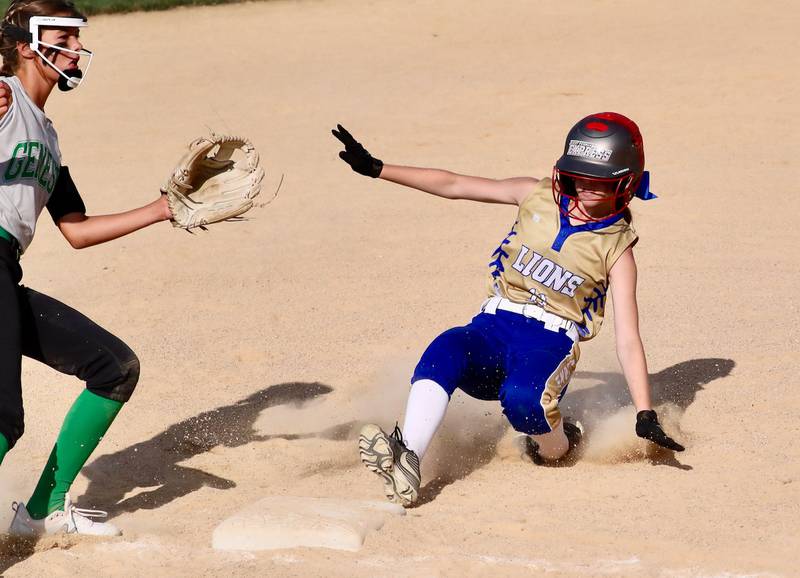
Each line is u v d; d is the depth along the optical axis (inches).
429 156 1812.3
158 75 2613.2
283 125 2107.5
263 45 2864.2
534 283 680.4
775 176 1611.7
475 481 681.0
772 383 836.6
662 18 2861.7
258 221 1489.9
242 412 824.3
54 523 593.9
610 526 594.2
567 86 2268.7
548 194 690.2
